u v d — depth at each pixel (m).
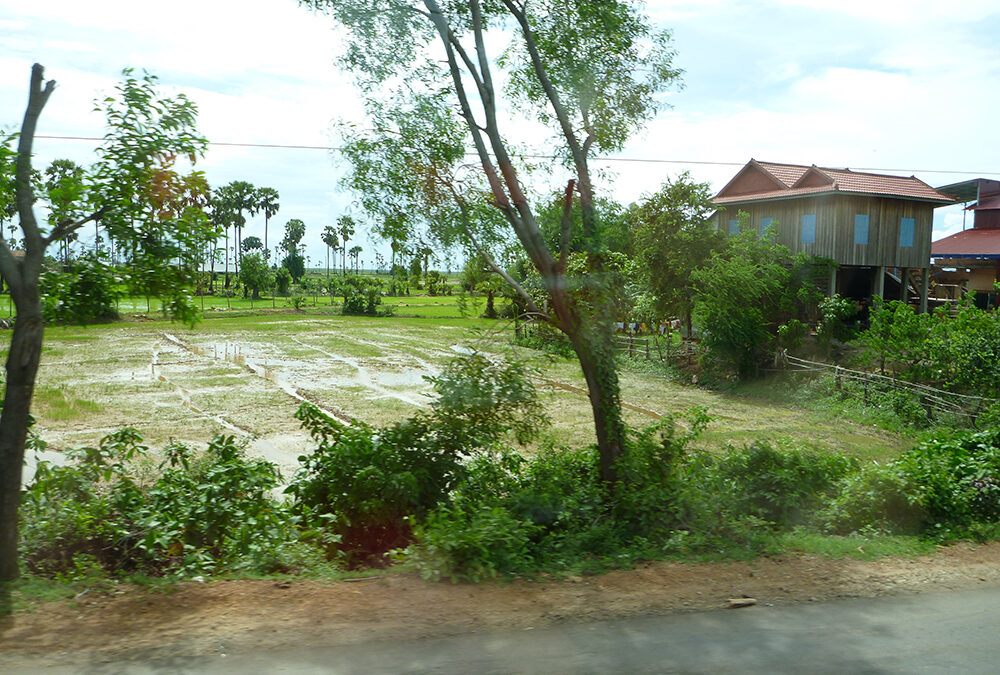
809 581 6.52
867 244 28.81
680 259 27.81
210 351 34.50
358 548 8.75
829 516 8.97
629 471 9.57
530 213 10.26
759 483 9.85
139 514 7.63
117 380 25.27
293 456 15.23
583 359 10.41
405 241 10.38
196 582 6.16
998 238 36.38
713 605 5.85
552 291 10.27
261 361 31.55
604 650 4.92
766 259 27.38
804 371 24.25
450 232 10.33
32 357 5.96
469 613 5.51
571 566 6.85
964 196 41.88
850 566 7.00
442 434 9.96
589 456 11.05
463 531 6.68
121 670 4.44
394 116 10.31
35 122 6.10
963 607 5.95
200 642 4.86
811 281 27.59
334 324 51.00
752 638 5.20
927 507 8.91
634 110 11.41
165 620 5.23
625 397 24.00
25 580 5.99
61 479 8.30
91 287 6.72
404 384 25.98
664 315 29.72
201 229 6.99
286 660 4.62
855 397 21.42
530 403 10.29
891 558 7.34
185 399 21.75
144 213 6.77
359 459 9.27
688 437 10.73
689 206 28.50
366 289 65.75
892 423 19.08
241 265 82.88
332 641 4.93
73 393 22.27
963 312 20.33
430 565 6.35
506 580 6.32
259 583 6.17
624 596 6.01
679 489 8.81
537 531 8.11
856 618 5.64
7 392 5.92
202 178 6.86
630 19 10.99
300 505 8.90
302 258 111.19
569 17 10.96
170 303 7.16
